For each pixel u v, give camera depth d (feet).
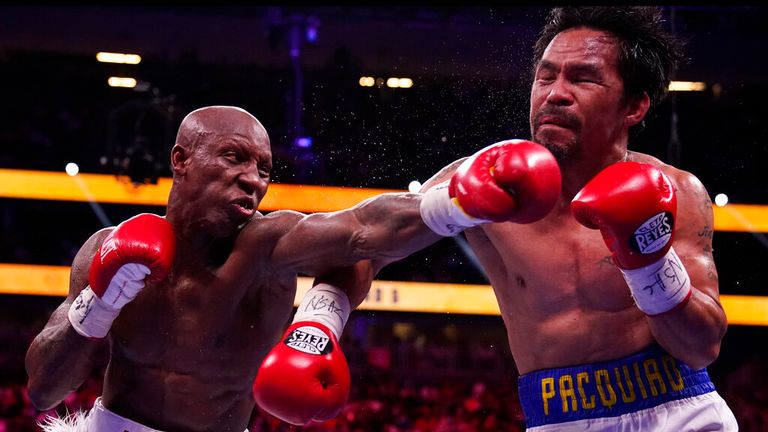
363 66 44.01
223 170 9.45
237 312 9.72
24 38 45.60
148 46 46.26
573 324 9.66
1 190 44.39
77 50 46.03
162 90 46.24
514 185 7.85
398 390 43.34
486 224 10.28
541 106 9.77
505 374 46.65
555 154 9.69
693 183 10.06
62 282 45.03
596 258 9.62
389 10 44.39
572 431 9.53
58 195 44.32
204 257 9.73
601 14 9.96
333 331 9.16
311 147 42.01
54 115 46.62
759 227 42.91
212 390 9.84
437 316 44.04
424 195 8.84
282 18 45.11
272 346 10.05
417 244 8.89
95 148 46.24
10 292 44.73
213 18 46.29
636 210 8.42
